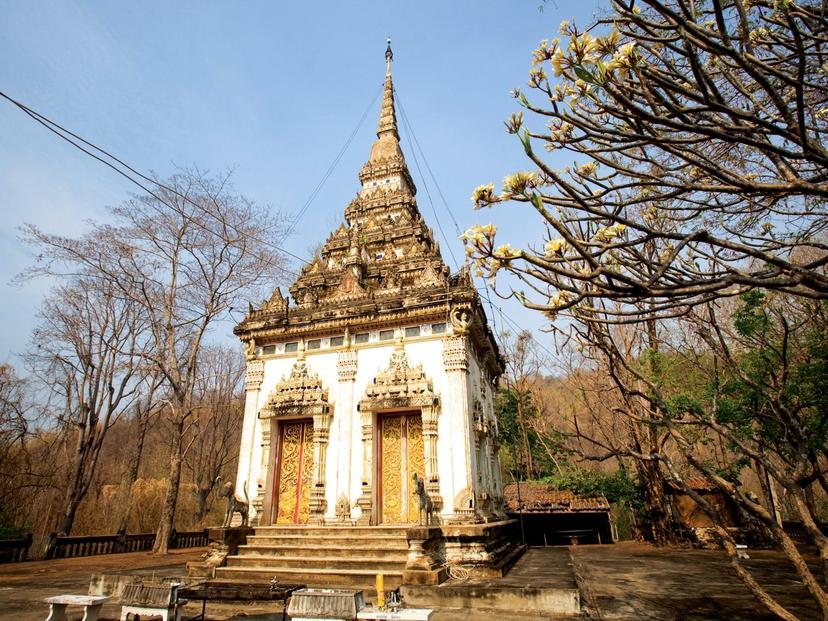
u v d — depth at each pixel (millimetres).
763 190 4117
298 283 24703
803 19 5074
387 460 16312
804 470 6461
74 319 27250
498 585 11109
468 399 15945
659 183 4715
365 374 16984
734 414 15008
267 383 18125
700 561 16406
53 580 14547
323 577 12320
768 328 11312
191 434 35812
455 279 17984
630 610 9719
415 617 7387
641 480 23828
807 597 10312
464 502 14406
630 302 4566
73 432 30062
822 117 6172
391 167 30625
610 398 19922
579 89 4520
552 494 26484
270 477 16797
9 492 26516
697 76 4012
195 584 11922
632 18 4375
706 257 6109
